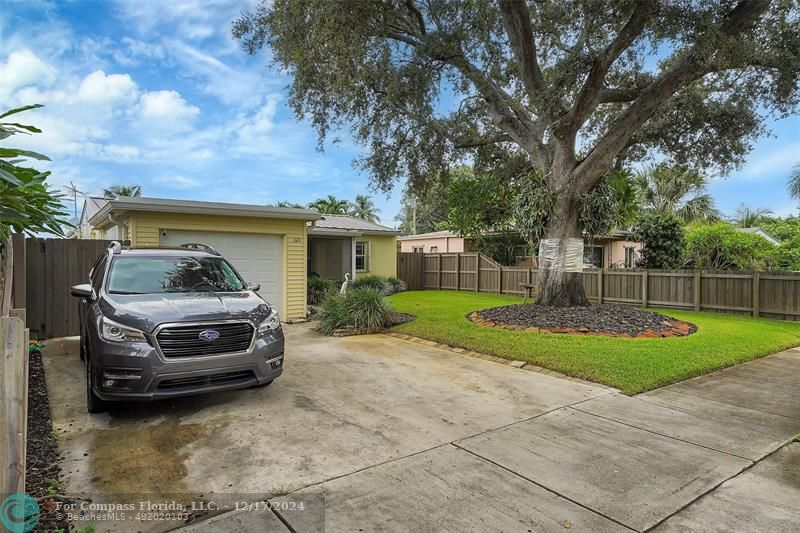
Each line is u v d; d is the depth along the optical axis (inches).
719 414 185.9
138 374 159.6
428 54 350.6
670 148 479.8
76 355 274.1
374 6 328.5
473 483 125.4
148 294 193.3
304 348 308.2
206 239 397.1
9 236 190.4
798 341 332.5
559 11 360.5
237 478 126.7
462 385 222.4
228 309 183.8
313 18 331.3
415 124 463.8
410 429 164.9
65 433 156.9
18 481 83.7
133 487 121.0
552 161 412.5
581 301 406.9
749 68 374.3
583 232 414.9
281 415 177.0
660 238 637.9
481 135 518.6
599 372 236.5
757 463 141.4
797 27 331.3
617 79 436.8
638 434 163.6
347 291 416.8
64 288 330.0
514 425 170.6
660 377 229.9
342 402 194.2
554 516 109.8
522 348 283.9
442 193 604.7
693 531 105.0
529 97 397.4
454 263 762.8
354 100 405.7
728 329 363.6
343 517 108.0
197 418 172.7
